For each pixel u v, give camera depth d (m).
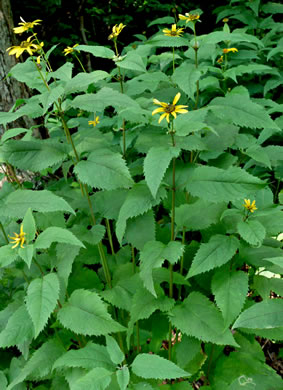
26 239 0.73
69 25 2.76
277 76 1.54
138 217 0.88
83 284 1.02
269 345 1.14
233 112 0.81
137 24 3.46
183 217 0.90
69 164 1.01
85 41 2.85
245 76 1.60
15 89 1.59
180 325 0.84
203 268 0.78
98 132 1.01
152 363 0.69
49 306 0.70
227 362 0.98
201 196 0.75
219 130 0.97
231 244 0.80
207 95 1.34
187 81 0.83
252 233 0.77
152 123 0.84
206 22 3.06
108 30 3.41
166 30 0.91
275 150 1.08
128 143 1.04
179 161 0.83
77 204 0.96
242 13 1.89
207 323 0.83
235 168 0.75
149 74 0.98
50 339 0.91
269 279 0.90
